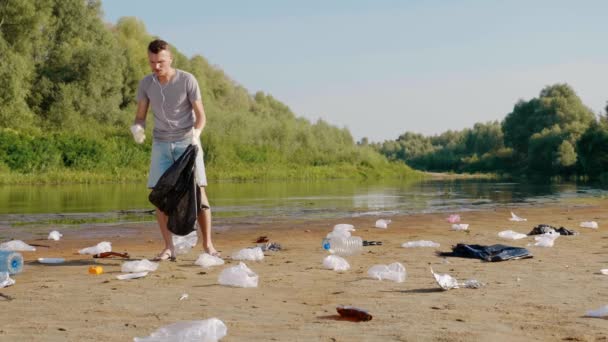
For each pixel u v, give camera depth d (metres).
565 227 8.38
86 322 2.93
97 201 14.14
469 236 7.30
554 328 2.82
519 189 22.44
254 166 40.88
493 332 2.74
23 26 36.97
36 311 3.18
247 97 63.78
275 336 2.64
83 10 42.53
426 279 4.25
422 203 13.94
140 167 32.91
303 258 5.43
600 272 4.54
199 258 5.02
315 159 49.06
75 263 5.11
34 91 37.53
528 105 71.06
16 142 29.31
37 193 17.97
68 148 31.28
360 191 20.53
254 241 6.92
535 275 4.42
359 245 6.28
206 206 5.50
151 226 8.47
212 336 2.50
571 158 50.72
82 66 39.06
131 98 42.78
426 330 2.76
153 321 2.96
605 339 2.64
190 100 5.45
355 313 3.00
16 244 6.03
